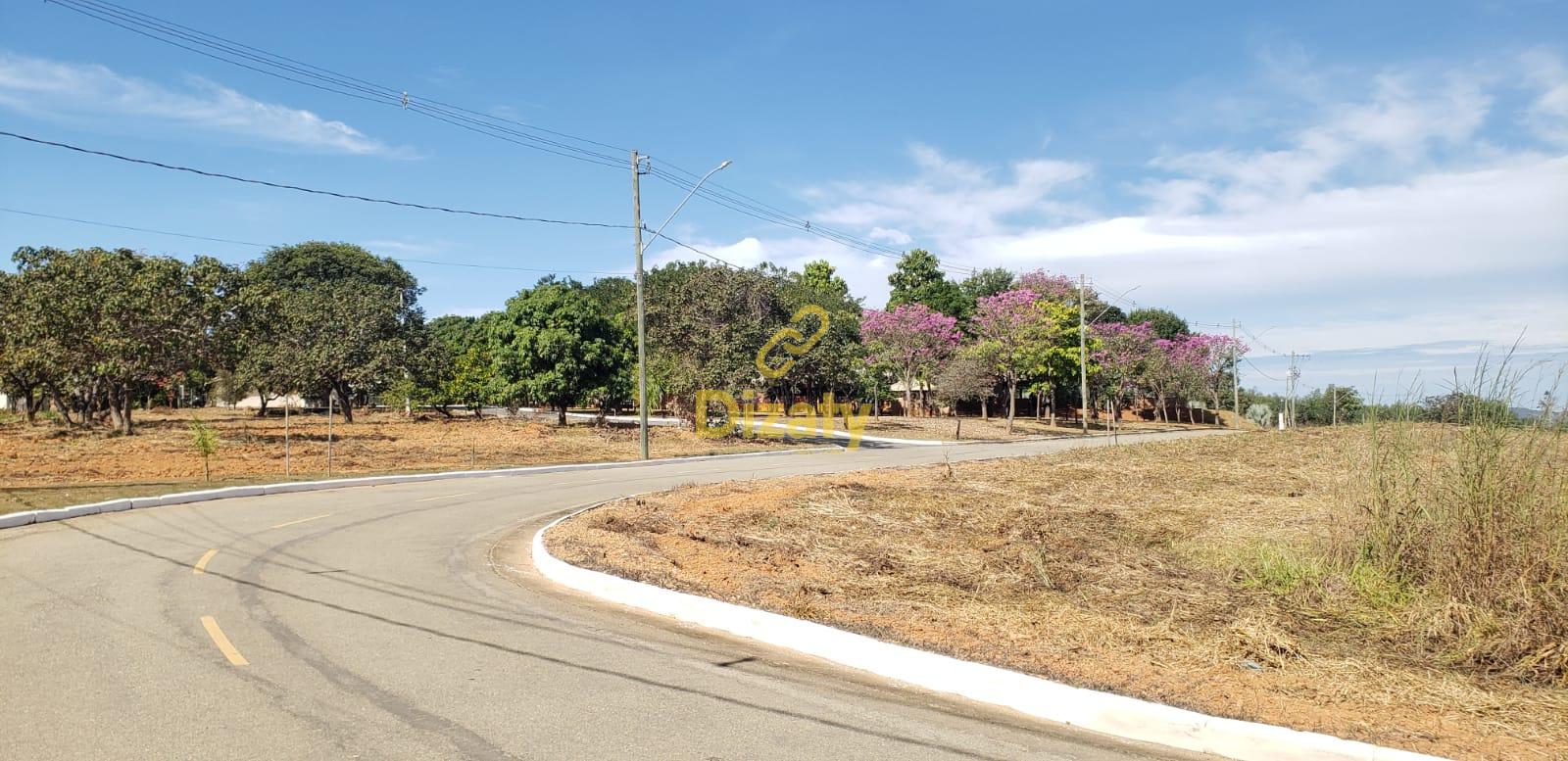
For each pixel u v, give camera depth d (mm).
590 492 19000
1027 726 5551
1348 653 6832
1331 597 8367
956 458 27984
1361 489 9523
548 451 29609
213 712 5340
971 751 5039
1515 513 7785
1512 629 6926
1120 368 59125
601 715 5461
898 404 66500
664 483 20859
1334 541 9586
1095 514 13703
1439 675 6344
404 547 11797
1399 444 9398
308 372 39625
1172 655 6691
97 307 26609
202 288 27797
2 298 30828
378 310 42094
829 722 5465
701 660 6793
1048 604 8312
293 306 41781
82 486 17516
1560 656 6461
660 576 9453
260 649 6711
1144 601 8445
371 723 5227
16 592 8625
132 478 19344
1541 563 7480
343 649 6777
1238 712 5492
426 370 43562
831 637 7027
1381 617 7824
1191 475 18547
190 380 56938
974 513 14078
